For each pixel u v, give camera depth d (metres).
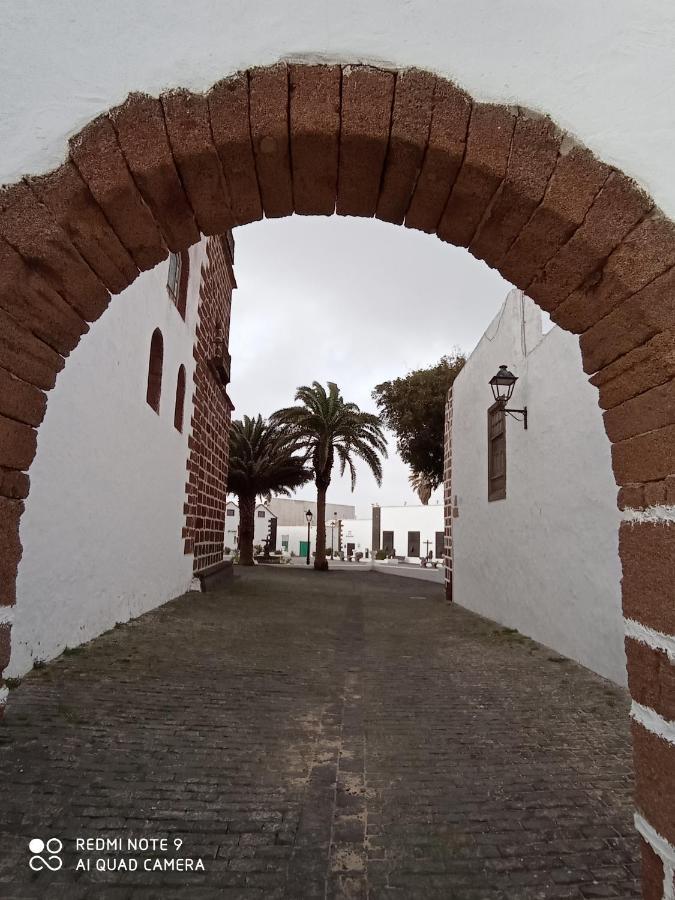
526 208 2.36
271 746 3.83
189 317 10.81
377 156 2.42
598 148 2.29
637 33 2.37
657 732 2.09
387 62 2.37
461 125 2.32
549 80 2.35
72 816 2.85
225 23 2.38
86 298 2.55
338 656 6.60
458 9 2.40
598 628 5.84
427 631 8.70
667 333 2.12
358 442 24.39
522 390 8.12
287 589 14.66
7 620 2.39
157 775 3.31
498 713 4.63
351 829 2.88
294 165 2.48
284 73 2.34
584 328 2.51
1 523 2.31
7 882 2.38
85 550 5.97
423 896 2.41
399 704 4.86
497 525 9.37
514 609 8.45
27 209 2.26
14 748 3.47
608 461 5.64
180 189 2.47
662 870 2.04
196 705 4.46
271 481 26.70
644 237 2.21
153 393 8.69
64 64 2.35
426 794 3.26
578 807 3.14
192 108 2.33
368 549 49.25
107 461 6.49
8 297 2.22
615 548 5.51
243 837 2.78
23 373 2.36
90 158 2.30
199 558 12.22
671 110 2.30
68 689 4.53
